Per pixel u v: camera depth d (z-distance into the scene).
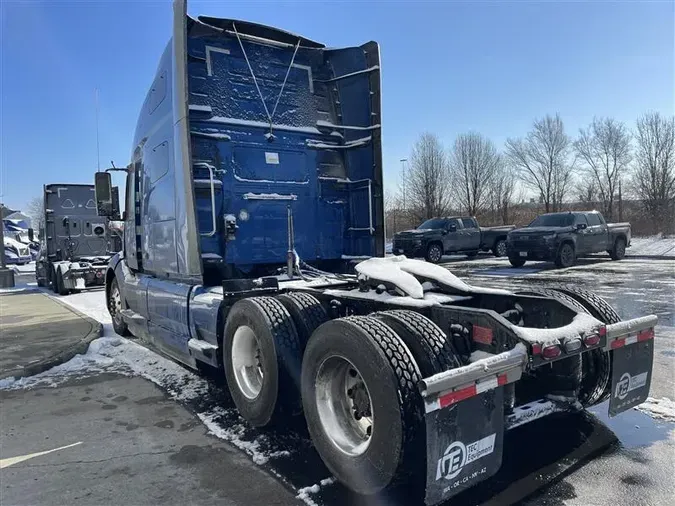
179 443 4.00
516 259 18.23
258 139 5.66
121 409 4.83
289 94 5.95
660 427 4.00
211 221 5.31
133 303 7.23
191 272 4.95
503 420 2.81
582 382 3.84
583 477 3.25
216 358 4.63
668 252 23.75
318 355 3.32
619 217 40.25
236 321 4.25
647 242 29.22
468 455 2.67
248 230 5.53
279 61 5.94
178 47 4.72
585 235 18.23
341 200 6.23
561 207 44.94
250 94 5.68
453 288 4.04
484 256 25.88
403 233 22.17
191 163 4.81
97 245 17.39
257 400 4.00
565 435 3.88
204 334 4.91
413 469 2.78
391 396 2.72
